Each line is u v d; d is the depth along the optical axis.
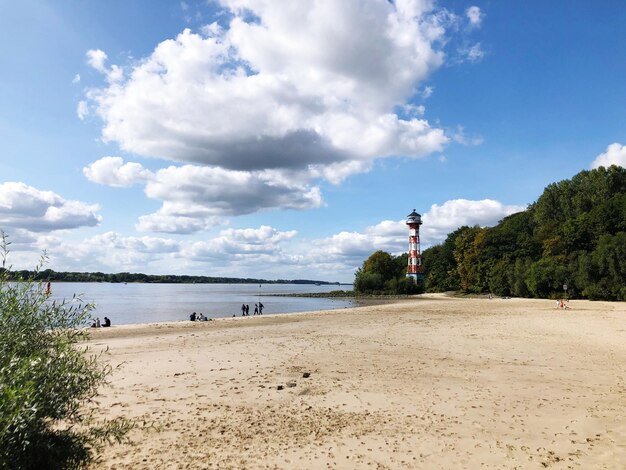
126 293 176.12
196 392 13.02
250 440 9.11
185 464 7.89
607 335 25.78
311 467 7.84
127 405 11.59
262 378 14.89
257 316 49.03
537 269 77.00
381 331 29.34
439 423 10.20
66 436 7.48
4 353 6.42
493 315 42.34
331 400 12.16
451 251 117.25
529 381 14.42
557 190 104.31
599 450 8.56
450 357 19.00
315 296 132.12
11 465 5.64
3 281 6.98
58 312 7.50
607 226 75.31
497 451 8.55
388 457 8.27
